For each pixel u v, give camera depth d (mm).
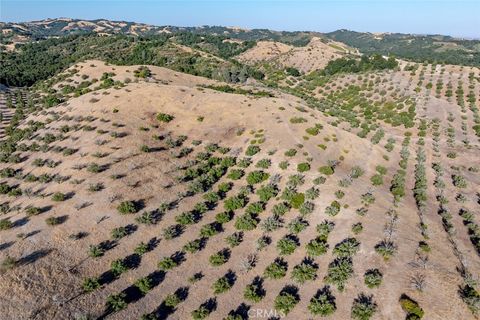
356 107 137750
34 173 63562
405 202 61719
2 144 82000
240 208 56688
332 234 50344
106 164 61750
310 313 39562
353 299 40656
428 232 52906
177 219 52594
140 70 132000
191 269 45812
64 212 50531
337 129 83438
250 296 41562
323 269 45062
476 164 86750
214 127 78500
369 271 43812
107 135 70812
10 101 128250
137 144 69125
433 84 145875
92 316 37750
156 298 41562
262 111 83688
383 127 114125
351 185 61250
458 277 43938
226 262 47156
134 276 43500
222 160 68250
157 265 45594
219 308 40969
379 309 39094
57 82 138375
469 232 56594
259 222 53906
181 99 87812
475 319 38062
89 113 82562
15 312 35844
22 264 40938
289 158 66312
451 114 118188
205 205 56125
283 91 142125
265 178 62531
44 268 41094
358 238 49000
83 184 56406
